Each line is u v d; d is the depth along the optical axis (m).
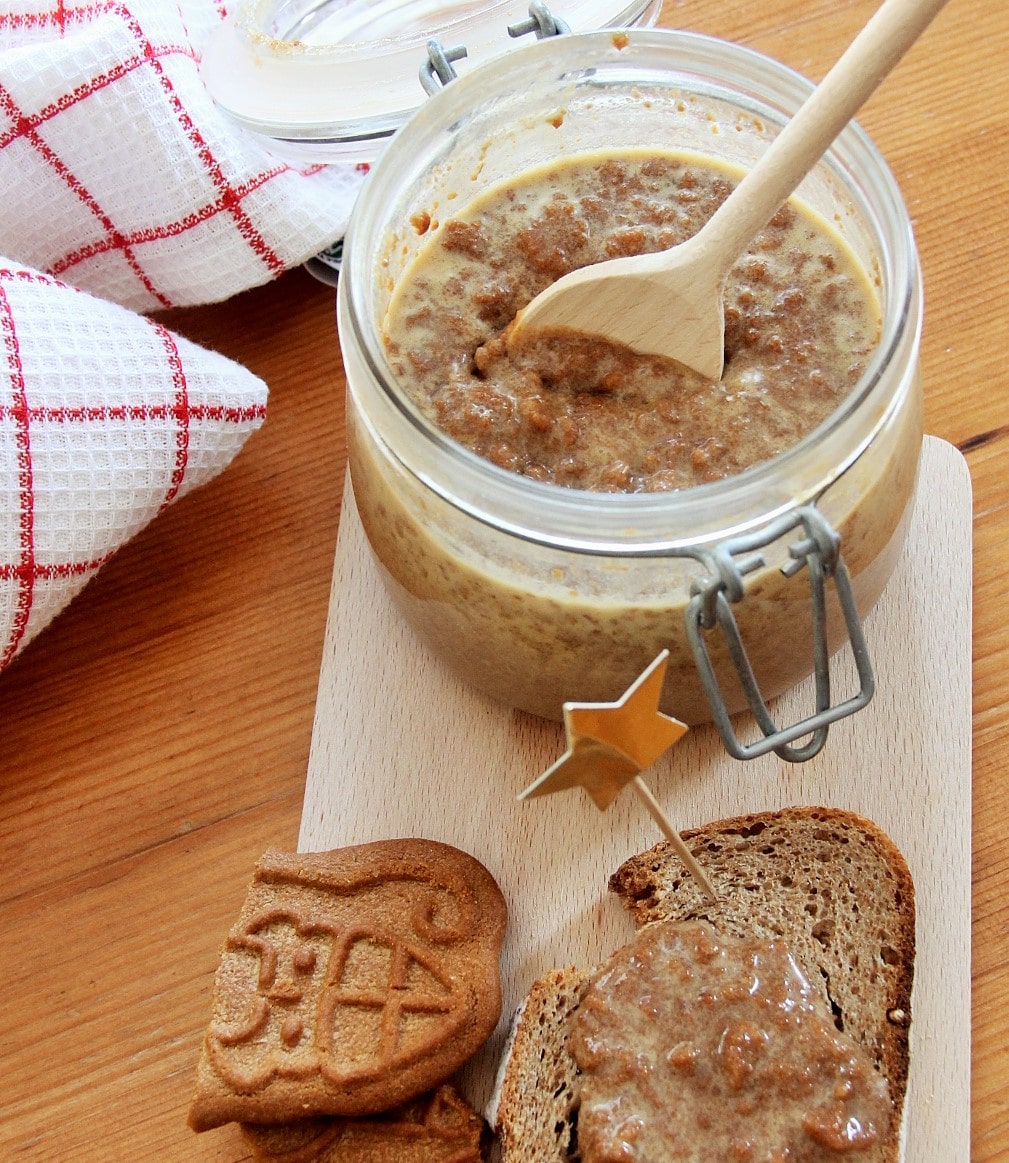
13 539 0.40
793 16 0.49
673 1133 0.33
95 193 0.44
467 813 0.39
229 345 0.46
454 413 0.36
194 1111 0.35
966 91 0.47
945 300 0.45
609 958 0.36
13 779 0.41
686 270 0.34
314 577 0.43
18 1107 0.38
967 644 0.40
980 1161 0.36
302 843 0.39
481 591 0.36
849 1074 0.34
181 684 0.42
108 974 0.39
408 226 0.39
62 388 0.40
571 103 0.39
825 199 0.38
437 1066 0.35
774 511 0.33
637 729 0.32
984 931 0.38
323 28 0.47
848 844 0.38
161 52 0.43
